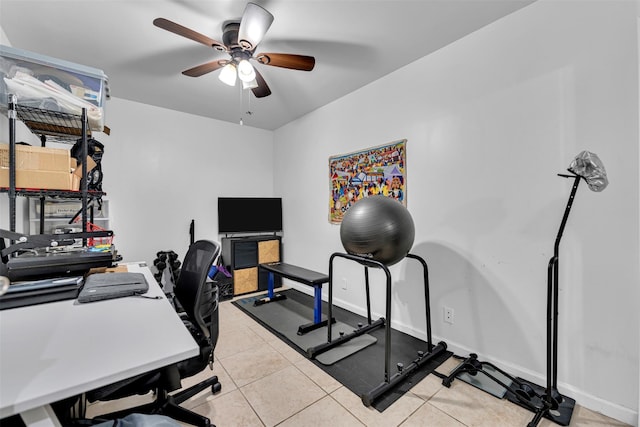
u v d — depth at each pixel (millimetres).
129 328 983
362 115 2947
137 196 3348
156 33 2018
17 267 1334
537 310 1789
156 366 787
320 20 1896
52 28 1941
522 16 1813
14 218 1412
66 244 1842
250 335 2539
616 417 1496
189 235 3699
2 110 1539
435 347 2205
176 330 978
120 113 3223
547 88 1724
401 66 2537
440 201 2289
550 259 1581
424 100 2383
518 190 1857
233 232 3898
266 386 1814
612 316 1521
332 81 2811
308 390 1777
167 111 3533
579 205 1617
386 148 2688
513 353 1895
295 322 2801
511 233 1896
